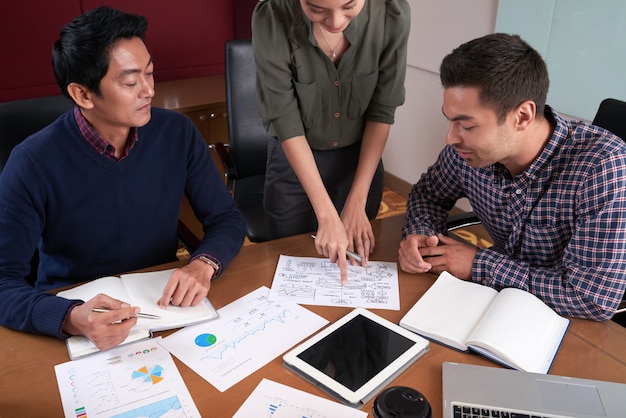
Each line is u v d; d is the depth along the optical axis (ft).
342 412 3.06
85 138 4.33
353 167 5.79
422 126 10.00
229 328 3.71
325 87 5.19
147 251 4.87
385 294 4.08
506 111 3.62
